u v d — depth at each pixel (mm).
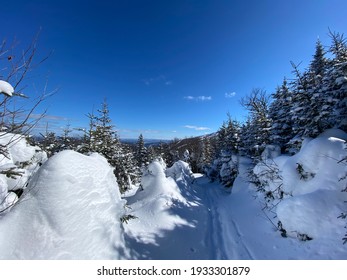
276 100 18516
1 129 2609
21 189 5812
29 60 2656
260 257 6645
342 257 5418
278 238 7449
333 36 11414
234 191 16547
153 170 12867
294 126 13133
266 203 10656
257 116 17562
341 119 9820
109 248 5277
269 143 16109
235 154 20859
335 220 6328
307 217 6707
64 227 4535
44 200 4539
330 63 11609
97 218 5379
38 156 7543
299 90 11570
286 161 9938
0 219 4320
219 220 11211
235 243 8047
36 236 4250
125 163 23141
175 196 11984
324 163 7785
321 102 10578
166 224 8797
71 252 4410
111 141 17594
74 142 14211
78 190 5062
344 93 9602
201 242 8164
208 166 34125
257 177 12578
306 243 6488
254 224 9484
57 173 4820
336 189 6965
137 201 11656
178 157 52625
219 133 29797
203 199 16594
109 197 6148
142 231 7855
